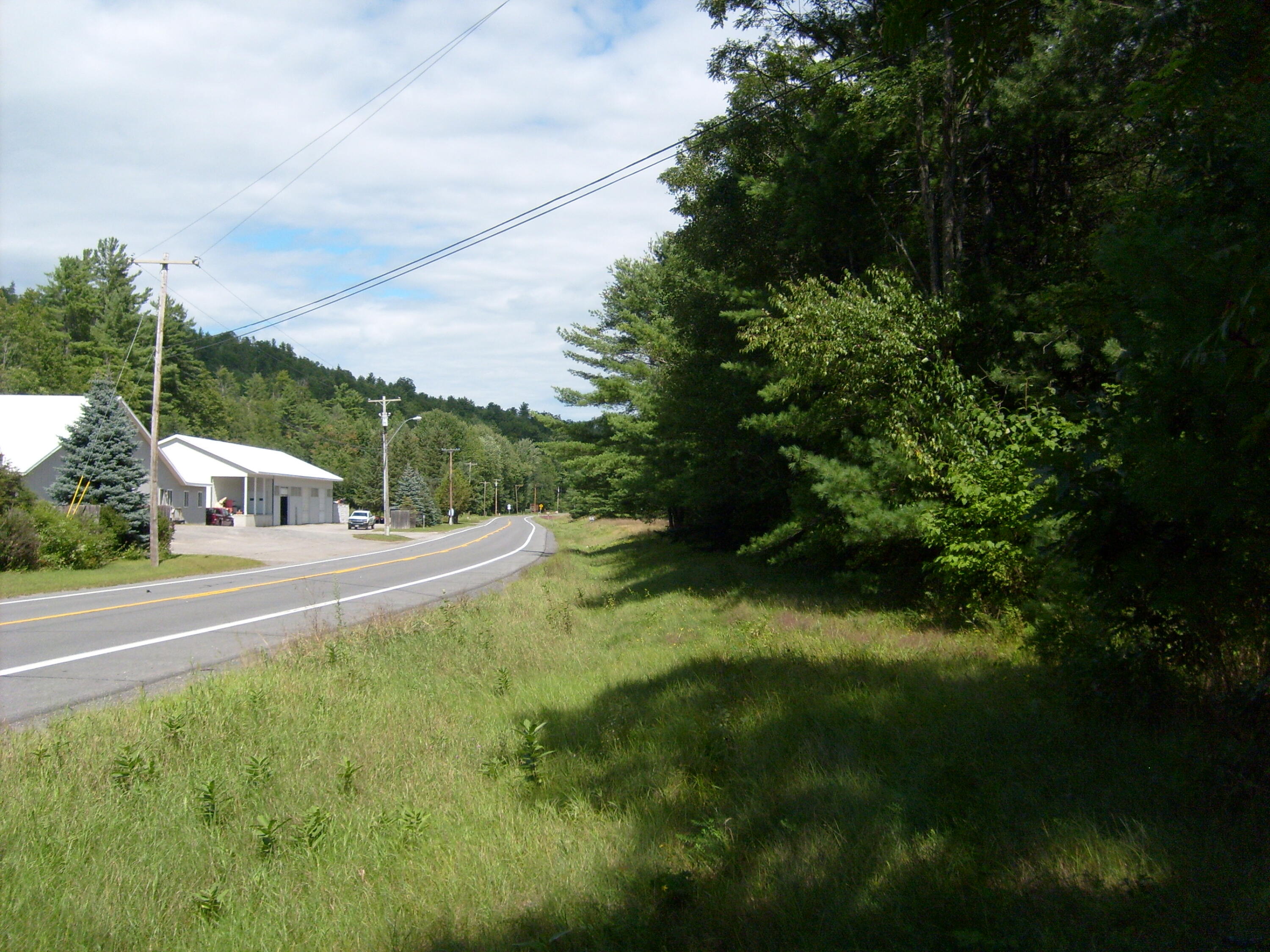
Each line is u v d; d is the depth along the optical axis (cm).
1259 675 480
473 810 504
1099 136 1227
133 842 478
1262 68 430
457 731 687
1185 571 482
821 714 616
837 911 348
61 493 3272
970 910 342
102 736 680
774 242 1723
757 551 1498
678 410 1959
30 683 1006
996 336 1132
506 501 15762
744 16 1652
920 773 482
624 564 2672
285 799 543
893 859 390
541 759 573
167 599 2014
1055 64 1122
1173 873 350
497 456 14675
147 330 8262
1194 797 412
